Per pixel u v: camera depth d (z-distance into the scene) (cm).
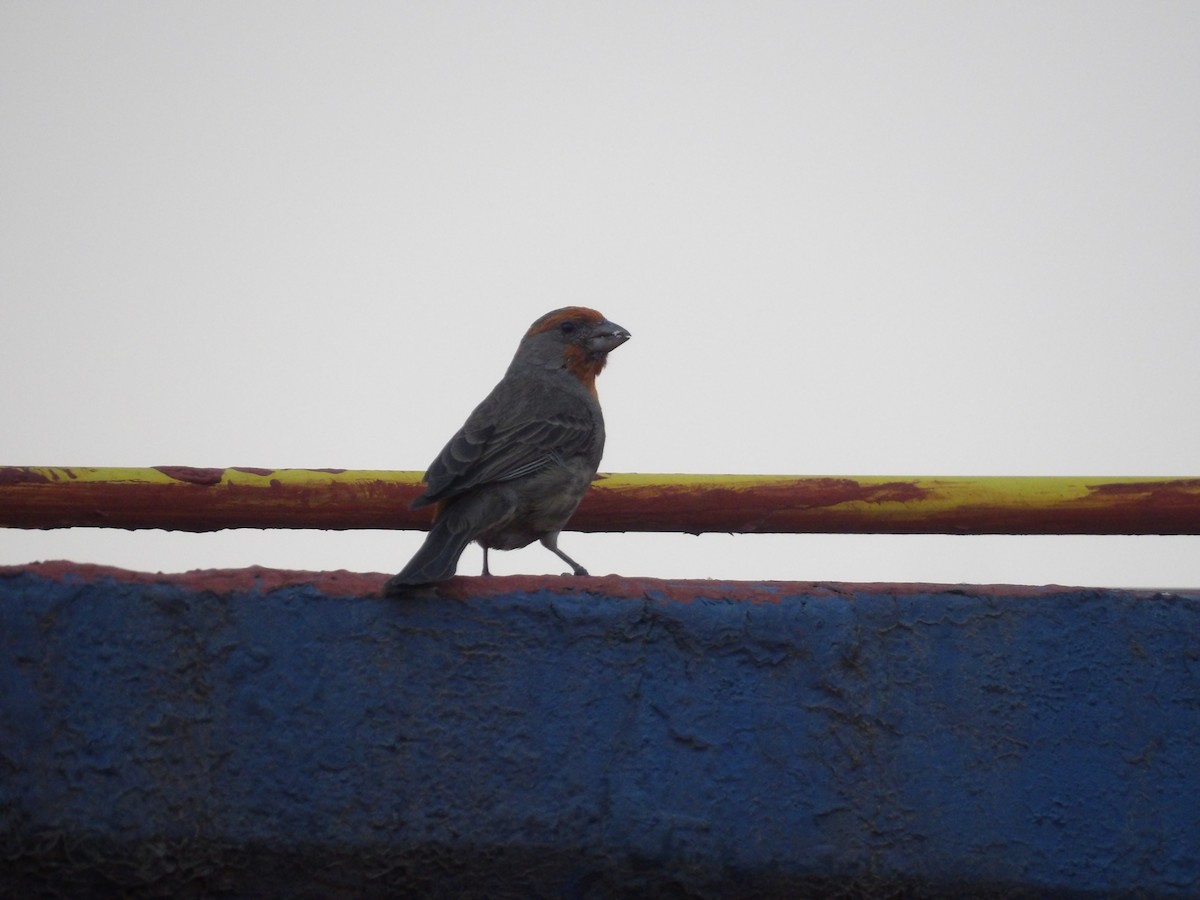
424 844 685
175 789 679
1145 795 718
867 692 721
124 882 679
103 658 688
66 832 669
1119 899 707
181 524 849
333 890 695
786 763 707
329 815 682
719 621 720
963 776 714
